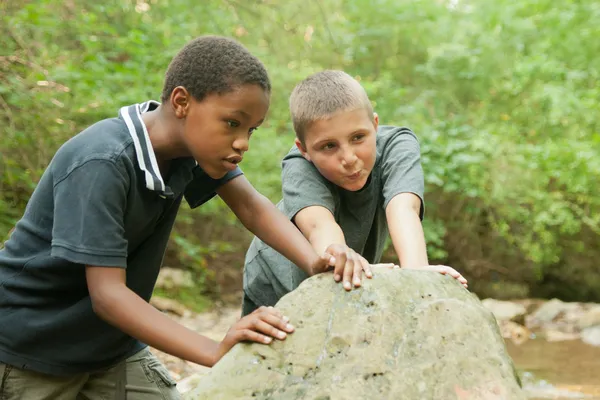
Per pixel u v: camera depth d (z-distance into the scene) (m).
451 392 1.46
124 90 5.87
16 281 1.85
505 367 1.51
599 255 8.48
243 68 1.71
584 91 8.68
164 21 7.03
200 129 1.73
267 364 1.54
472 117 8.97
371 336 1.54
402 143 2.40
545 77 8.89
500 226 8.39
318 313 1.61
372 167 2.26
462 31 9.49
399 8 9.56
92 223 1.67
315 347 1.55
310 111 2.16
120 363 2.10
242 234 7.75
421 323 1.56
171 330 1.64
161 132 1.81
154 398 2.15
